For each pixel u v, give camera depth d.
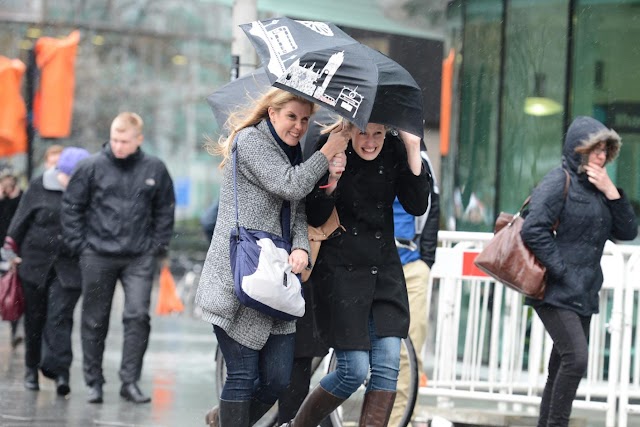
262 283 14.23
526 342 24.31
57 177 25.86
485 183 28.78
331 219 15.27
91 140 85.50
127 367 23.69
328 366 18.45
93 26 41.94
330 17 32.25
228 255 14.67
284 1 31.91
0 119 36.69
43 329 25.61
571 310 17.72
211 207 22.81
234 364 14.84
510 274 17.83
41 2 49.06
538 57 28.06
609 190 17.73
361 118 14.06
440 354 21.83
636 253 20.36
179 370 29.12
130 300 23.88
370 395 15.31
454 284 21.69
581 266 17.78
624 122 27.30
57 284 24.80
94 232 23.91
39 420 21.11
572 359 17.62
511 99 28.42
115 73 83.81
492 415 22.08
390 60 15.01
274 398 15.49
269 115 14.83
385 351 15.29
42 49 37.19
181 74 92.56
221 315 14.59
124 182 23.97
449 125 29.78
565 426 17.86
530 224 17.67
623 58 27.33
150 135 107.00
